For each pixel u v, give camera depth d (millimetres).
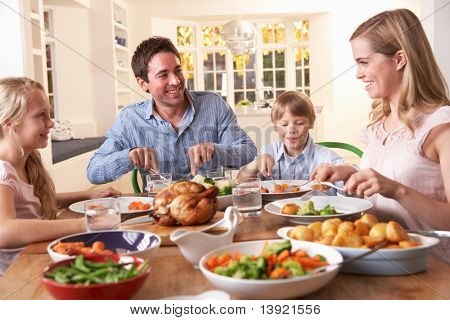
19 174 1239
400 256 678
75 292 594
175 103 1542
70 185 2006
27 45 2182
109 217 874
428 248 689
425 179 1118
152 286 677
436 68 1094
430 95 1096
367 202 1084
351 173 1076
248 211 1095
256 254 709
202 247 730
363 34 1099
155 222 969
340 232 729
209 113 1542
